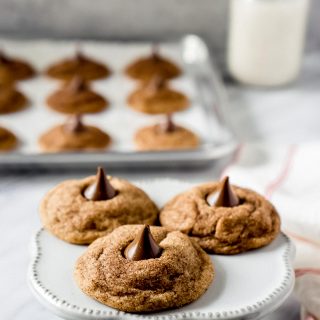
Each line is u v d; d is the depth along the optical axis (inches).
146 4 38.2
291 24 35.3
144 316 18.0
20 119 31.8
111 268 18.6
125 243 19.4
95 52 38.0
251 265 20.2
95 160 27.6
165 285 18.4
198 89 35.2
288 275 19.7
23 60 36.6
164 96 33.4
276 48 35.6
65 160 27.5
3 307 21.0
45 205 22.0
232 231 20.7
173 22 38.7
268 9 34.9
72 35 38.6
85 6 37.9
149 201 22.2
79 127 30.3
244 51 36.0
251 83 36.5
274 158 28.6
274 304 18.8
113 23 38.5
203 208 21.2
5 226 24.9
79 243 20.8
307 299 20.1
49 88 34.8
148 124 32.0
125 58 37.8
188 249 19.5
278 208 23.9
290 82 36.9
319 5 38.6
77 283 18.9
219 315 18.1
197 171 28.7
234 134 29.7
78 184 22.3
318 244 22.9
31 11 37.8
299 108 34.5
